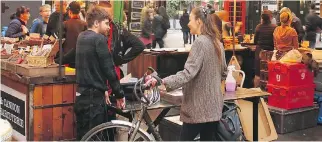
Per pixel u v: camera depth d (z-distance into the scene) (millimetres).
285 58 5398
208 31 2971
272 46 6754
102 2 4312
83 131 3332
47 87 3857
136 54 4148
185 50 7238
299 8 9031
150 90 3100
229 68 3953
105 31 3385
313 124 5559
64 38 5160
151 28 10328
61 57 3902
